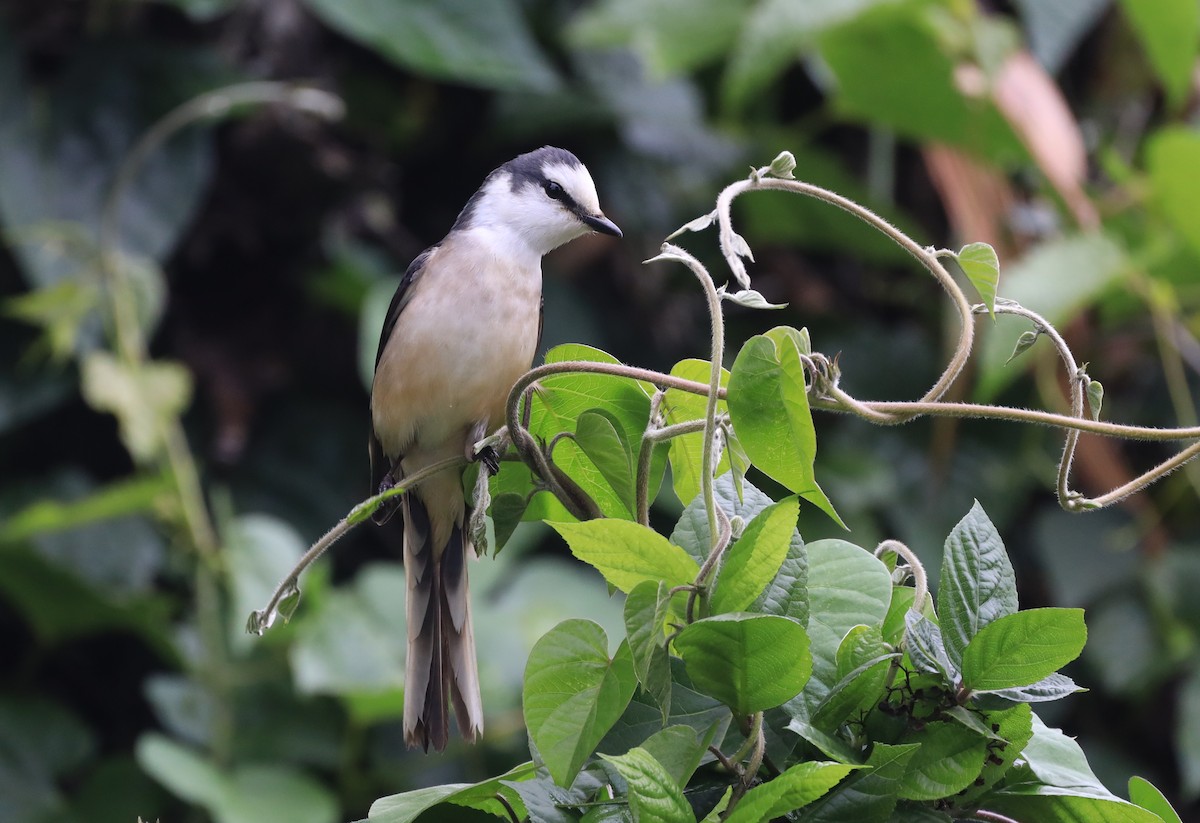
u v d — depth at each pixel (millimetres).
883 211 10938
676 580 4020
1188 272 10141
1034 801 4215
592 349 4812
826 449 10633
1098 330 10930
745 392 4016
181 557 9570
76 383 9828
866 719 4090
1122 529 10641
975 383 10719
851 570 4363
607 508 5062
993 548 4176
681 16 10320
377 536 10922
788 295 11688
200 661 9305
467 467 6066
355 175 10930
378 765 9398
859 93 10445
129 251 9727
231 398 10602
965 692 4027
